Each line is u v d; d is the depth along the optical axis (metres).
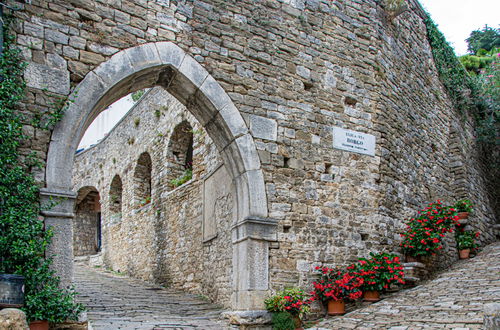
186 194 11.28
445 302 6.57
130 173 15.19
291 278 7.08
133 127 15.43
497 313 4.00
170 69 6.75
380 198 8.36
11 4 5.73
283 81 7.71
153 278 12.44
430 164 10.58
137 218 14.17
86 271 15.01
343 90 8.36
